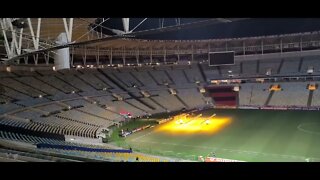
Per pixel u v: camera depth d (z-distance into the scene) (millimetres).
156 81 72562
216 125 49625
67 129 43219
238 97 67875
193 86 72688
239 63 75375
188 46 76125
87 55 69000
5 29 30078
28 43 38562
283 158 30969
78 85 60688
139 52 74750
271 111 59188
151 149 36750
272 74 69000
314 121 48719
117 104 59875
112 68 70875
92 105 56031
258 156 32188
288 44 73312
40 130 38125
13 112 42062
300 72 67188
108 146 37625
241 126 47875
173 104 66125
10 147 21844
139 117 57625
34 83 54156
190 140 40656
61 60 30578
